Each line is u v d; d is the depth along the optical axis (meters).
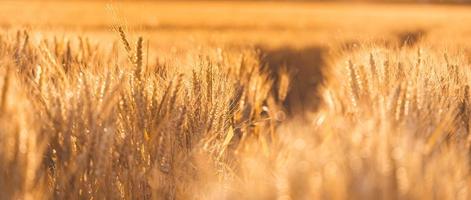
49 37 5.82
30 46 5.11
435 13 72.44
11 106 2.85
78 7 69.69
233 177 3.63
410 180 2.29
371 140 2.52
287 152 3.04
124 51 4.14
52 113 3.32
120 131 3.78
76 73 3.91
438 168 2.45
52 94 3.48
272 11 75.06
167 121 3.75
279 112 4.52
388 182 2.23
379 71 4.06
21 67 4.48
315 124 3.32
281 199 2.28
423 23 39.72
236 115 4.92
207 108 4.13
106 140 3.34
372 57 4.02
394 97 3.33
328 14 65.62
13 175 2.72
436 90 4.09
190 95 4.13
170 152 3.76
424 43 5.07
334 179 2.23
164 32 27.64
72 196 3.31
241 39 22.50
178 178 3.68
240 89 5.25
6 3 76.81
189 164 3.72
